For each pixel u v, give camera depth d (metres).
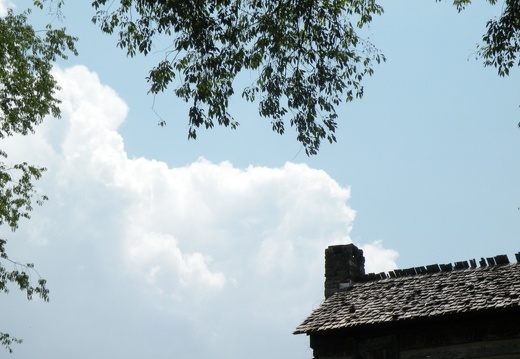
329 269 28.84
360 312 25.45
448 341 23.52
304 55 21.94
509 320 22.80
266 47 21.86
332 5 21.88
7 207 32.41
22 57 32.81
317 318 25.94
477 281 25.08
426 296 25.16
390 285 27.06
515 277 24.48
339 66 22.00
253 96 22.72
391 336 24.42
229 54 21.88
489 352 22.80
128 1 22.39
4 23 32.47
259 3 21.75
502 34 21.83
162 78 21.95
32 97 32.94
